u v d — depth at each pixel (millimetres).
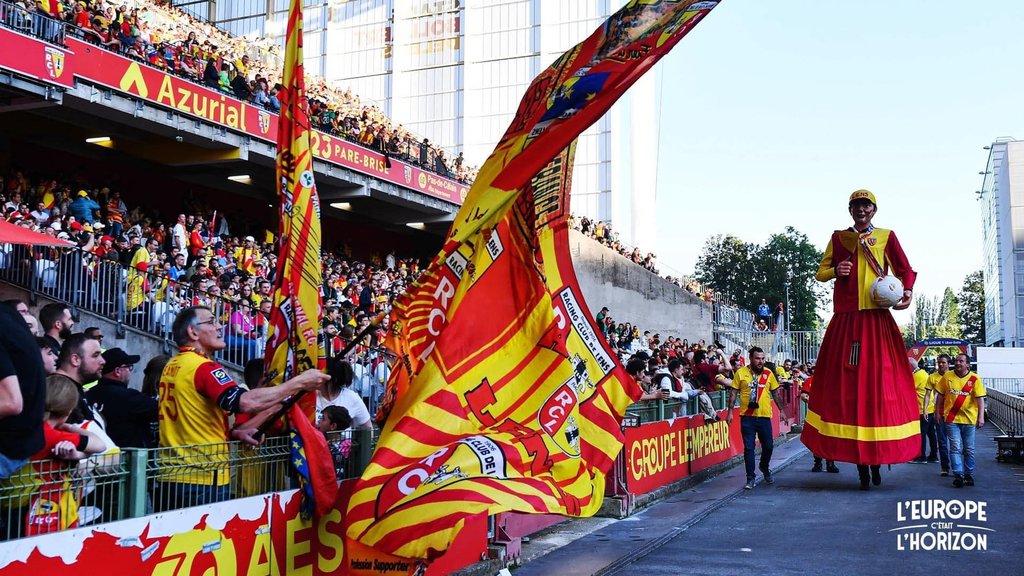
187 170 21219
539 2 40781
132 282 12125
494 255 5883
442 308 5605
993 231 80625
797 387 23547
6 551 3537
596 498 6020
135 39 16359
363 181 22453
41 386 3842
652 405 11367
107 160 20266
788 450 17688
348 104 28375
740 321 42031
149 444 5625
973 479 12766
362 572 5562
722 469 14250
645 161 41469
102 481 4215
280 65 31188
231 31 42156
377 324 5574
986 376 39062
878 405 11055
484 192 5531
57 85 14188
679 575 7043
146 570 4238
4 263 10953
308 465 5363
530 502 5230
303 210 5293
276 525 5203
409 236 30547
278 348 5281
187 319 5242
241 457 5086
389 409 5586
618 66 5398
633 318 31969
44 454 4113
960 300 110250
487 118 41156
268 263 18719
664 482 11484
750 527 9164
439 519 4914
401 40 42719
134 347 11914
